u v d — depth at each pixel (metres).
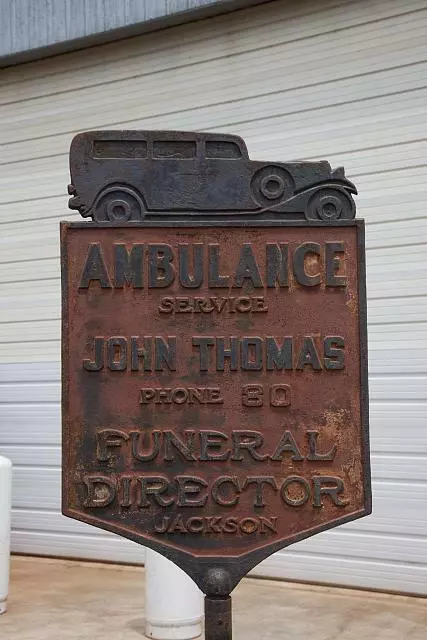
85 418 2.48
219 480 2.46
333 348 2.49
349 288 2.51
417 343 5.50
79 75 6.75
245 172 2.55
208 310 2.50
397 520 5.52
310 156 5.88
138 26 6.27
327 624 4.95
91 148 2.55
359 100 5.73
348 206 2.53
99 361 2.49
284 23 5.98
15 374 6.97
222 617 2.45
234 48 6.14
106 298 2.51
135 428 2.48
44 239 6.89
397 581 5.50
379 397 5.61
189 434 2.47
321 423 2.47
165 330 2.51
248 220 2.53
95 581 6.06
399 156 5.59
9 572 5.87
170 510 2.45
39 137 6.93
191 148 2.56
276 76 6.00
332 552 5.73
